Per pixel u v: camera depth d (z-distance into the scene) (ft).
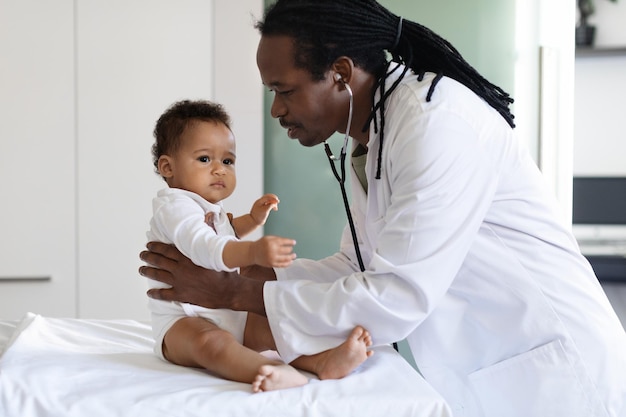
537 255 4.45
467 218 4.15
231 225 5.42
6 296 10.17
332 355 4.17
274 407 3.85
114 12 10.11
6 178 10.06
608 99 17.58
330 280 5.25
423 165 4.07
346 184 10.90
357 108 4.56
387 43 4.55
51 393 3.88
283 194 10.91
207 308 4.67
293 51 4.30
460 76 4.68
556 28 10.62
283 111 4.55
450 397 4.60
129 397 3.87
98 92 10.13
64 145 10.11
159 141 5.27
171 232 4.63
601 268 16.55
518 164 4.46
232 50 10.39
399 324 4.13
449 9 10.65
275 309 4.30
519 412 4.44
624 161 17.62
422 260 4.03
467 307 4.49
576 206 17.33
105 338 5.88
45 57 10.03
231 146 5.25
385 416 3.85
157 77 10.22
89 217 10.19
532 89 10.62
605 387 4.38
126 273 10.26
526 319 4.39
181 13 10.21
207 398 3.87
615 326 4.56
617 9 17.60
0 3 9.92
